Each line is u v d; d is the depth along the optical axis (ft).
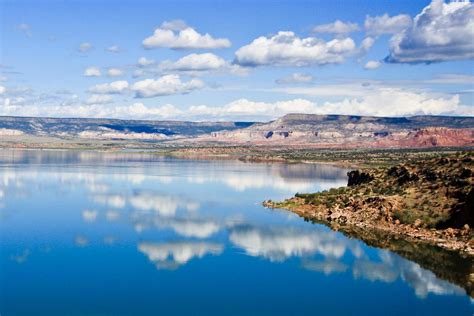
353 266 193.67
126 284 174.29
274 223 267.80
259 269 189.88
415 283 175.73
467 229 229.86
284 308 155.43
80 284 174.19
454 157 305.12
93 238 234.38
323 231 248.52
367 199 282.15
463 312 152.97
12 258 202.80
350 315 150.61
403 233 241.55
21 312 151.33
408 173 308.81
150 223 267.18
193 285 173.78
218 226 260.01
